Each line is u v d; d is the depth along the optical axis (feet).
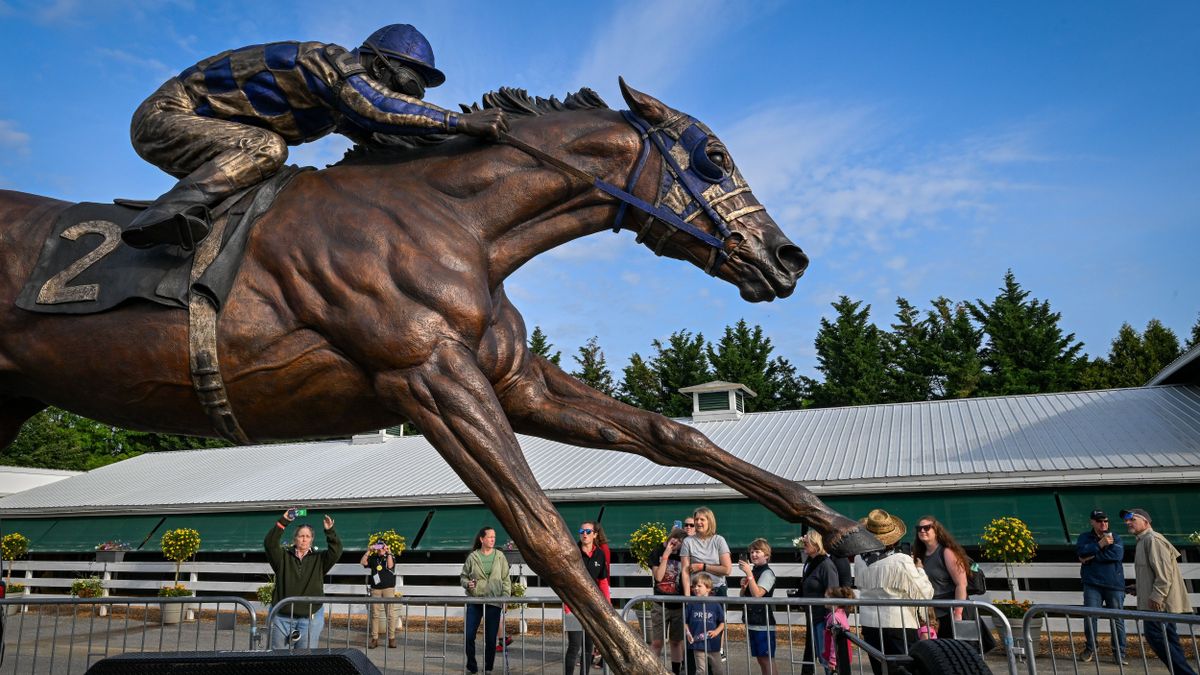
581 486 51.37
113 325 9.31
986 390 120.57
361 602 16.17
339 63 9.56
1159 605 25.18
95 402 9.75
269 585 49.57
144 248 9.32
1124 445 44.88
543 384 10.96
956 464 45.91
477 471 8.73
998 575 42.34
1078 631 39.17
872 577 20.36
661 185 10.27
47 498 71.36
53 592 64.64
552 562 8.55
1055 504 42.60
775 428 61.41
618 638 8.48
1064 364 120.06
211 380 9.12
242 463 74.08
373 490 58.34
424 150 10.32
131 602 16.48
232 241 9.36
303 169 10.26
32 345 9.60
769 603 14.49
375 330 8.95
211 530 60.80
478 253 9.76
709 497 49.47
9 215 10.13
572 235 10.46
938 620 21.24
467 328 9.16
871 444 52.90
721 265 10.41
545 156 10.05
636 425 10.73
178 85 9.95
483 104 11.14
